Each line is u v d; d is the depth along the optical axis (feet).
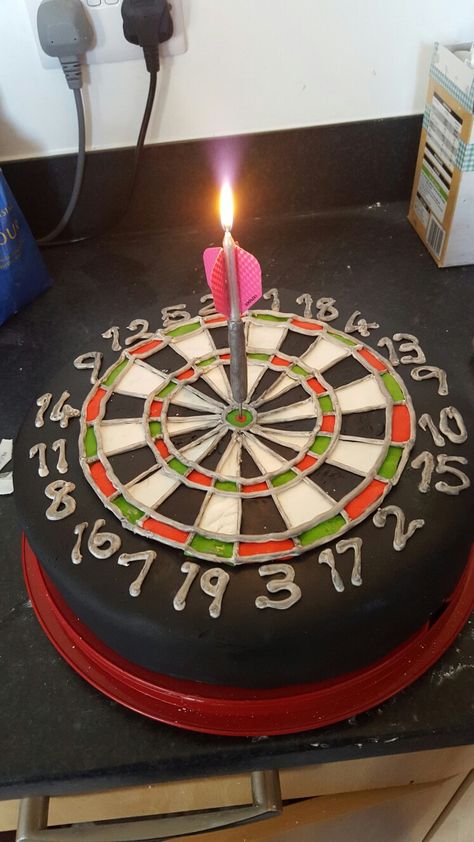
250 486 1.22
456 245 2.12
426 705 1.24
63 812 1.36
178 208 2.38
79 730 1.24
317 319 1.56
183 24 2.00
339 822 1.62
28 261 2.10
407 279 2.16
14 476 1.32
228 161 2.28
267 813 1.24
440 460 1.26
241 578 1.11
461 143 1.90
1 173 1.93
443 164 2.04
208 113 2.20
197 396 1.39
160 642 1.09
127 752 1.20
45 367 1.94
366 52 2.12
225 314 1.23
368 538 1.15
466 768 1.53
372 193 2.41
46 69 2.05
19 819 1.24
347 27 2.06
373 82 2.19
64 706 1.27
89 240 2.40
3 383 1.89
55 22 1.91
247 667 1.10
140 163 2.24
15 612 1.42
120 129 2.20
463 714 1.23
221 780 1.31
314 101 2.21
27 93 2.10
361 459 1.25
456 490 1.21
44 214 2.34
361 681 1.22
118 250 2.35
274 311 1.58
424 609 1.18
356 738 1.20
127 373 1.45
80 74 2.04
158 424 1.34
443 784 1.63
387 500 1.20
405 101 2.24
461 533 1.18
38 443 1.34
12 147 2.20
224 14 2.00
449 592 1.27
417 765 1.42
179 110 2.18
